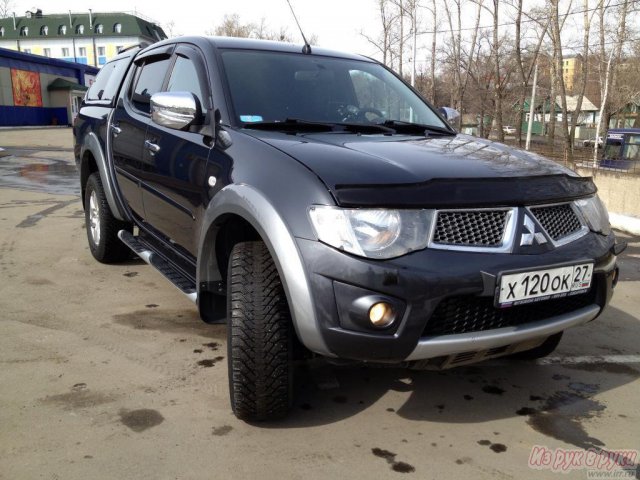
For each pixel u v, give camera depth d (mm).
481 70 28969
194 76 3383
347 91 3506
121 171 4141
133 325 3764
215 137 2922
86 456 2355
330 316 2180
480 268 2215
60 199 9102
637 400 2996
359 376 3174
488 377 3219
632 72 37031
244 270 2473
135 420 2635
